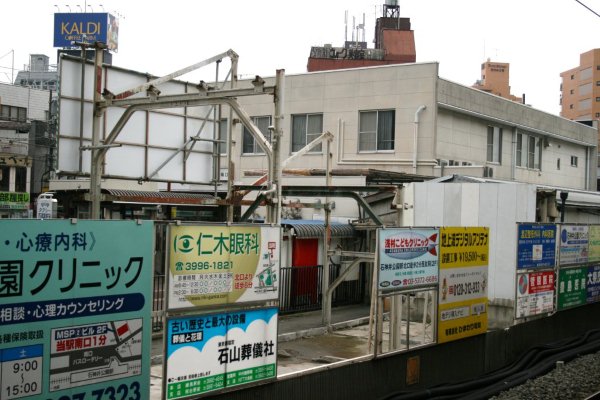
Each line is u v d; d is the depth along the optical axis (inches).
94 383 226.7
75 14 1909.4
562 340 564.4
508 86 3595.0
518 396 393.4
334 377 327.6
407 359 378.3
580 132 1567.4
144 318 242.7
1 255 201.5
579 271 598.2
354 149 1080.8
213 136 675.4
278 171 442.6
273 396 295.9
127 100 488.4
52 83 2384.4
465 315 429.4
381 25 2327.8
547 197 678.5
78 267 221.3
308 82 1124.5
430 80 1027.9
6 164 1239.5
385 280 362.6
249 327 285.6
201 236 264.2
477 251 442.0
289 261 676.1
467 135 1144.8
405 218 667.4
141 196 529.7
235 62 536.1
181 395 256.5
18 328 205.8
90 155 558.6
